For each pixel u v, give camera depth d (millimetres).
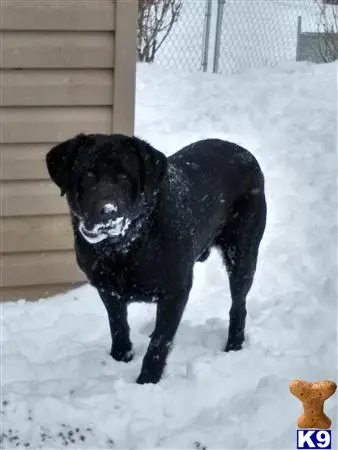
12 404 2750
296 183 4516
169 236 2816
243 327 3188
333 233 3996
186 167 3027
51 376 2963
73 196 2781
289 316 3352
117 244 2785
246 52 7852
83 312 3416
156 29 7430
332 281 3578
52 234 3473
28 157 3389
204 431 2660
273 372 2971
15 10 3254
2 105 3326
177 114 5449
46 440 2633
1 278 3465
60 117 3395
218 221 3109
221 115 5438
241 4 8359
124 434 2682
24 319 3336
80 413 2736
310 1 8938
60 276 3521
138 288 2861
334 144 5020
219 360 3000
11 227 3432
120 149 2732
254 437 2660
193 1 8000
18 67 3311
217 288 3615
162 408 2793
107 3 3324
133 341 3213
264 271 3703
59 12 3289
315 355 3068
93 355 3072
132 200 2738
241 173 3160
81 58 3355
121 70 3395
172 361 3072
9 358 3012
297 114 5492
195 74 6602
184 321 3340
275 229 4043
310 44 7871
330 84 6176
